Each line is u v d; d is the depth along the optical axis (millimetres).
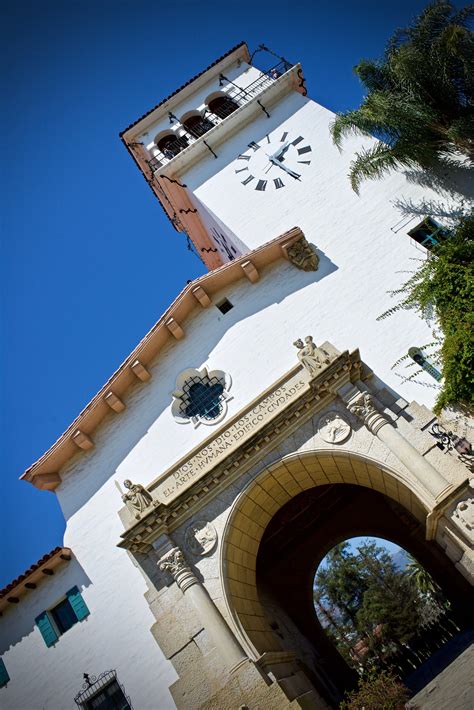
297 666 14305
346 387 13586
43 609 15062
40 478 16359
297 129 21297
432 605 41969
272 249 16922
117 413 17016
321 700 13852
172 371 16859
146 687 13055
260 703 11328
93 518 15656
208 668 12242
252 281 17172
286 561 23172
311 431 13781
